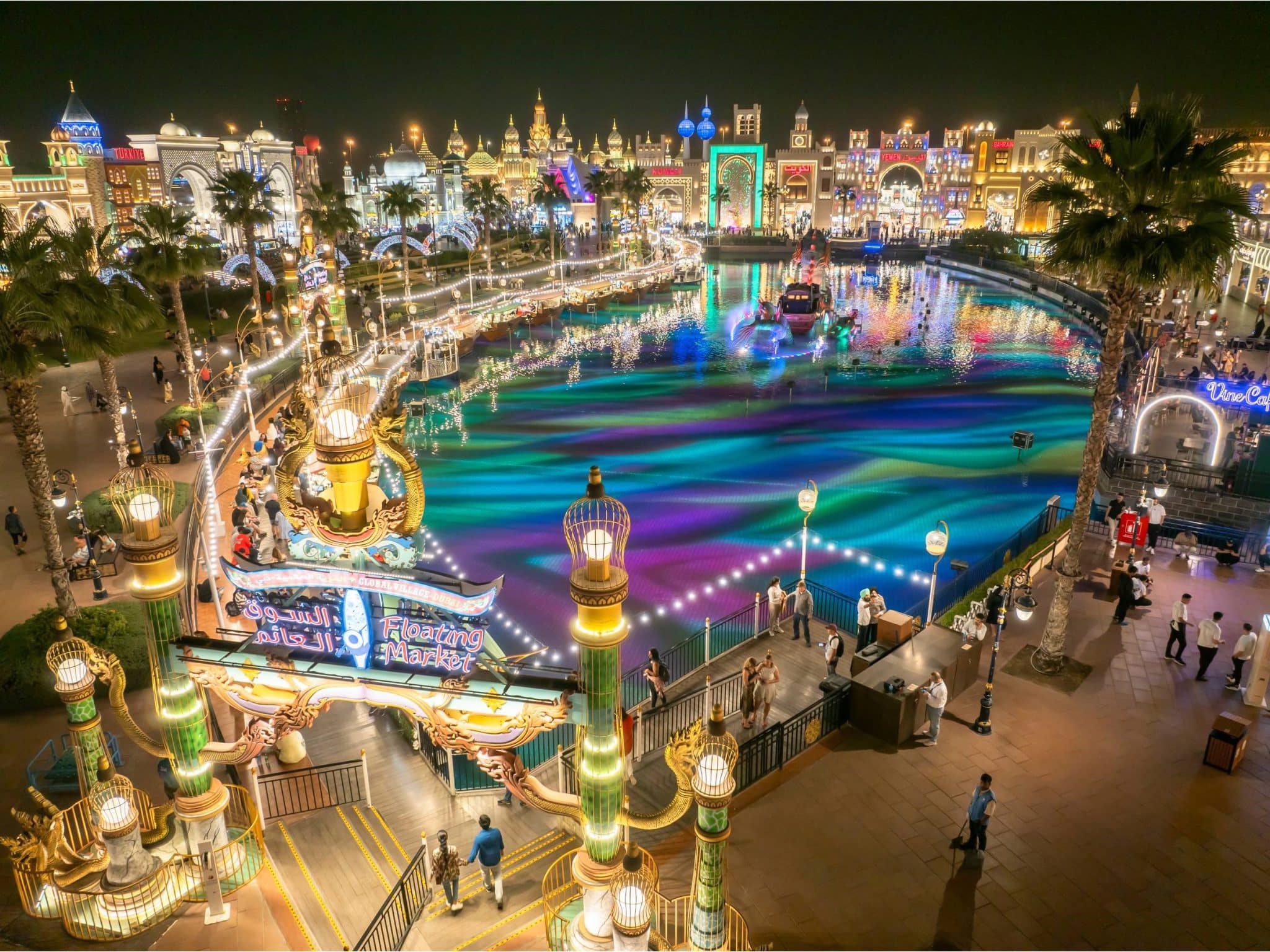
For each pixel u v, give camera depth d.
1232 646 20.59
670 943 12.30
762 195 188.75
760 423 49.06
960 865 14.09
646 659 23.77
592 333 78.50
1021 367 62.62
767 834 14.80
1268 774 16.17
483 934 12.95
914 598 27.77
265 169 147.00
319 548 12.09
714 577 29.53
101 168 103.88
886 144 181.62
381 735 18.75
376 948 11.99
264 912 13.17
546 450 44.16
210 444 31.81
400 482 39.16
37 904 13.27
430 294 84.75
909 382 58.62
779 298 89.44
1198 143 17.55
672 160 198.62
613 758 11.36
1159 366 41.41
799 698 19.27
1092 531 27.31
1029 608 21.75
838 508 36.12
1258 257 72.12
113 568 25.92
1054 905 13.26
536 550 31.80
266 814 15.80
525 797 12.09
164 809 15.05
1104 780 16.06
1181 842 14.52
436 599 11.63
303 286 63.31
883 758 16.84
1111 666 19.88
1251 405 29.05
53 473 34.16
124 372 53.94
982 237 130.50
